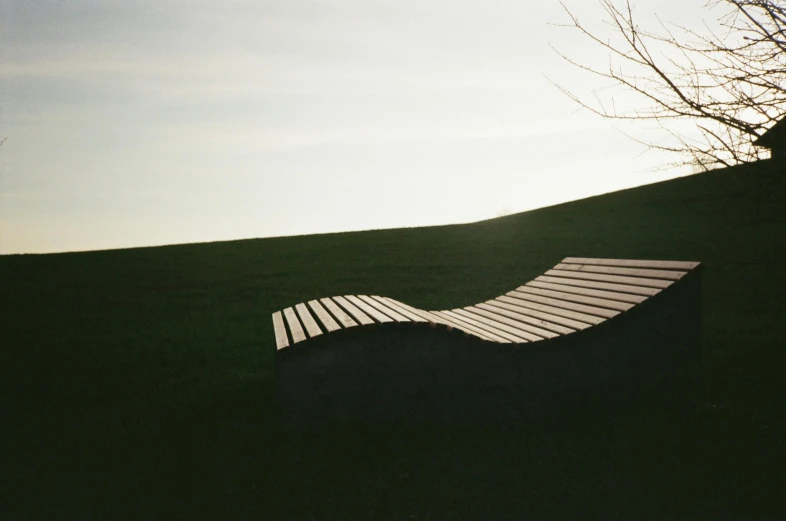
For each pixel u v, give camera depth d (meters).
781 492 3.84
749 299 11.39
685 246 18.11
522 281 15.13
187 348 9.13
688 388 5.88
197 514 3.90
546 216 31.30
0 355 9.20
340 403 5.09
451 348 5.25
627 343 5.71
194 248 25.28
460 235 26.03
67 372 7.89
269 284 16.42
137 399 6.48
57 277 18.69
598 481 4.13
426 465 4.48
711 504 3.75
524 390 5.39
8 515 3.97
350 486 4.20
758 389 5.87
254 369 7.64
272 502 4.00
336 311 6.12
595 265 7.55
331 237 27.64
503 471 4.35
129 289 16.47
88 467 4.70
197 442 5.12
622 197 33.41
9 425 5.77
